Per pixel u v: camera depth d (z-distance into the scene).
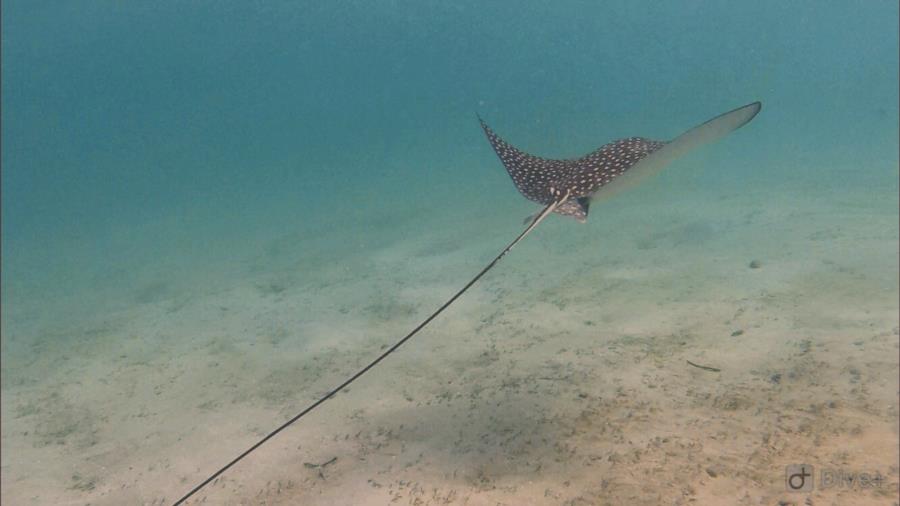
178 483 4.87
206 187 40.88
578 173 4.41
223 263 14.61
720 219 11.26
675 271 8.28
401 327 7.93
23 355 9.75
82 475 5.36
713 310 6.60
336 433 5.21
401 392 5.86
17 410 7.30
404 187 24.39
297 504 4.17
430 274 10.41
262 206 25.61
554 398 5.11
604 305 7.37
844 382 4.59
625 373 5.38
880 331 5.36
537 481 3.92
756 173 17.19
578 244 10.93
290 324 8.86
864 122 29.42
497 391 5.45
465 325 7.58
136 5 38.91
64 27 39.94
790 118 36.91
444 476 4.17
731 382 4.92
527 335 6.81
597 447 4.21
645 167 3.74
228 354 8.00
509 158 5.15
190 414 6.32
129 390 7.33
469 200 18.45
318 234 16.42
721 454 3.90
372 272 11.19
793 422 4.16
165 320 10.23
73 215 37.31
